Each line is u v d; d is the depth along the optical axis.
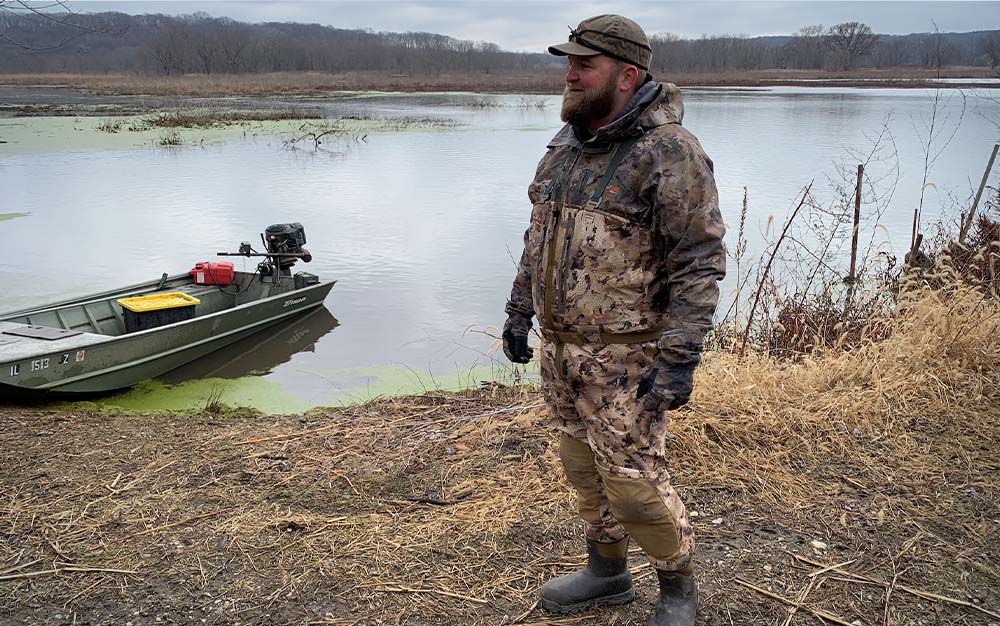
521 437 4.34
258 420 5.00
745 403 4.43
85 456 4.26
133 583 2.99
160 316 8.23
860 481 3.74
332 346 8.71
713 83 85.19
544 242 2.43
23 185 18.98
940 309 5.25
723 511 3.49
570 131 2.50
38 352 6.70
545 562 3.11
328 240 13.39
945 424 4.31
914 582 2.96
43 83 83.12
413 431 4.55
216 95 63.31
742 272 10.08
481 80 100.38
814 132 29.66
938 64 9.30
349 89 76.38
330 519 3.46
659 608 2.61
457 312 9.82
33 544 3.28
